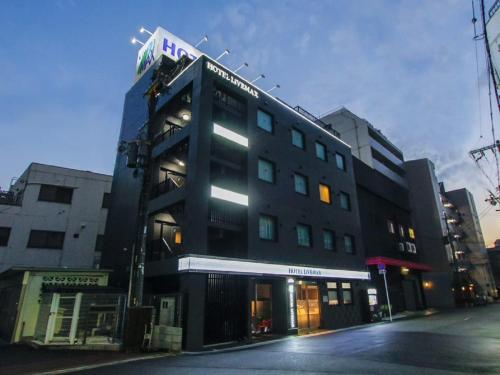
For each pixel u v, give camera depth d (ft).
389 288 100.63
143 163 45.55
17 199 92.27
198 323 44.80
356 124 128.67
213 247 61.72
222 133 58.75
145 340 40.04
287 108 77.51
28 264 82.89
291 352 36.06
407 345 36.88
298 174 74.74
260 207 60.95
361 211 99.09
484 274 194.80
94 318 45.34
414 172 159.53
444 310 114.83
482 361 27.04
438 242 148.05
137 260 41.65
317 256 70.49
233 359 33.04
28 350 41.55
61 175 93.30
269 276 56.75
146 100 78.38
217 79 61.87
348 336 49.62
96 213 94.99
